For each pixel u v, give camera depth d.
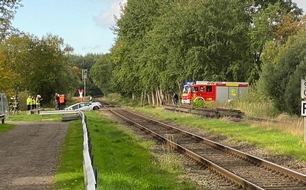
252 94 47.84
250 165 17.66
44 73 79.06
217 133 28.72
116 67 91.62
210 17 61.66
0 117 34.19
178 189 13.57
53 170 15.10
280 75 37.97
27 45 78.00
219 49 61.06
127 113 56.62
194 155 19.50
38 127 32.47
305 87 22.06
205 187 14.03
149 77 72.56
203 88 58.56
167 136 27.95
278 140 23.12
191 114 47.38
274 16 62.59
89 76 197.88
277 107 38.91
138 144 25.20
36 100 64.31
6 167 15.77
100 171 14.81
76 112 48.09
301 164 17.58
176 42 62.38
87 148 11.44
